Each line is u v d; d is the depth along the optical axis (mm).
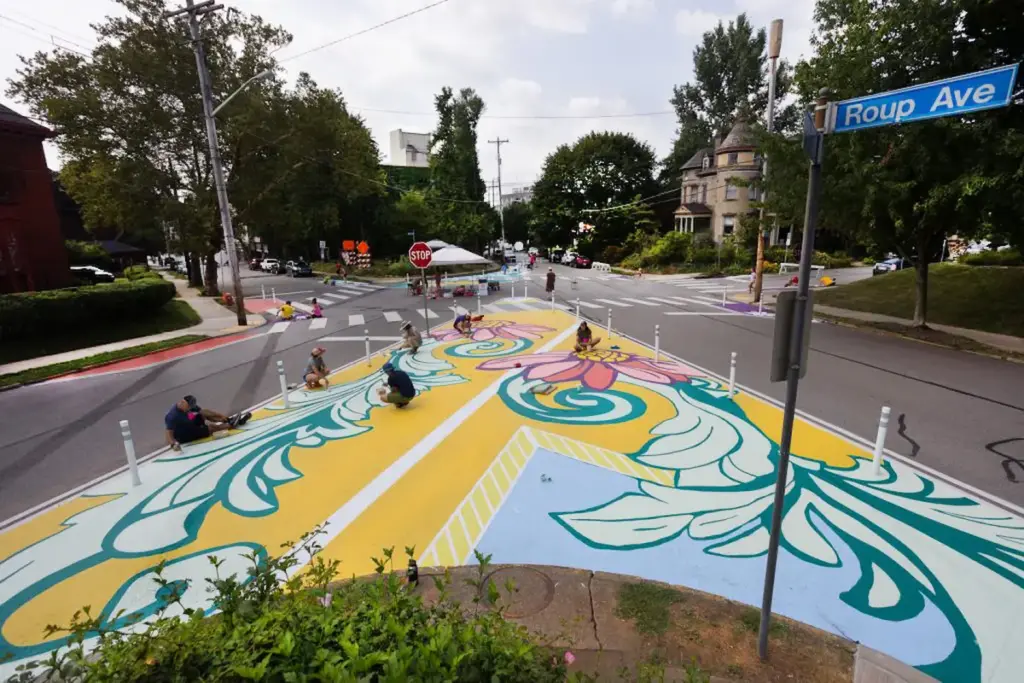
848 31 15828
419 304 28266
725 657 4246
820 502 6945
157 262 80125
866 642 4684
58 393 12961
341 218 54750
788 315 3713
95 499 7629
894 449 8516
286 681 2262
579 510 6902
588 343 15398
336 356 16375
